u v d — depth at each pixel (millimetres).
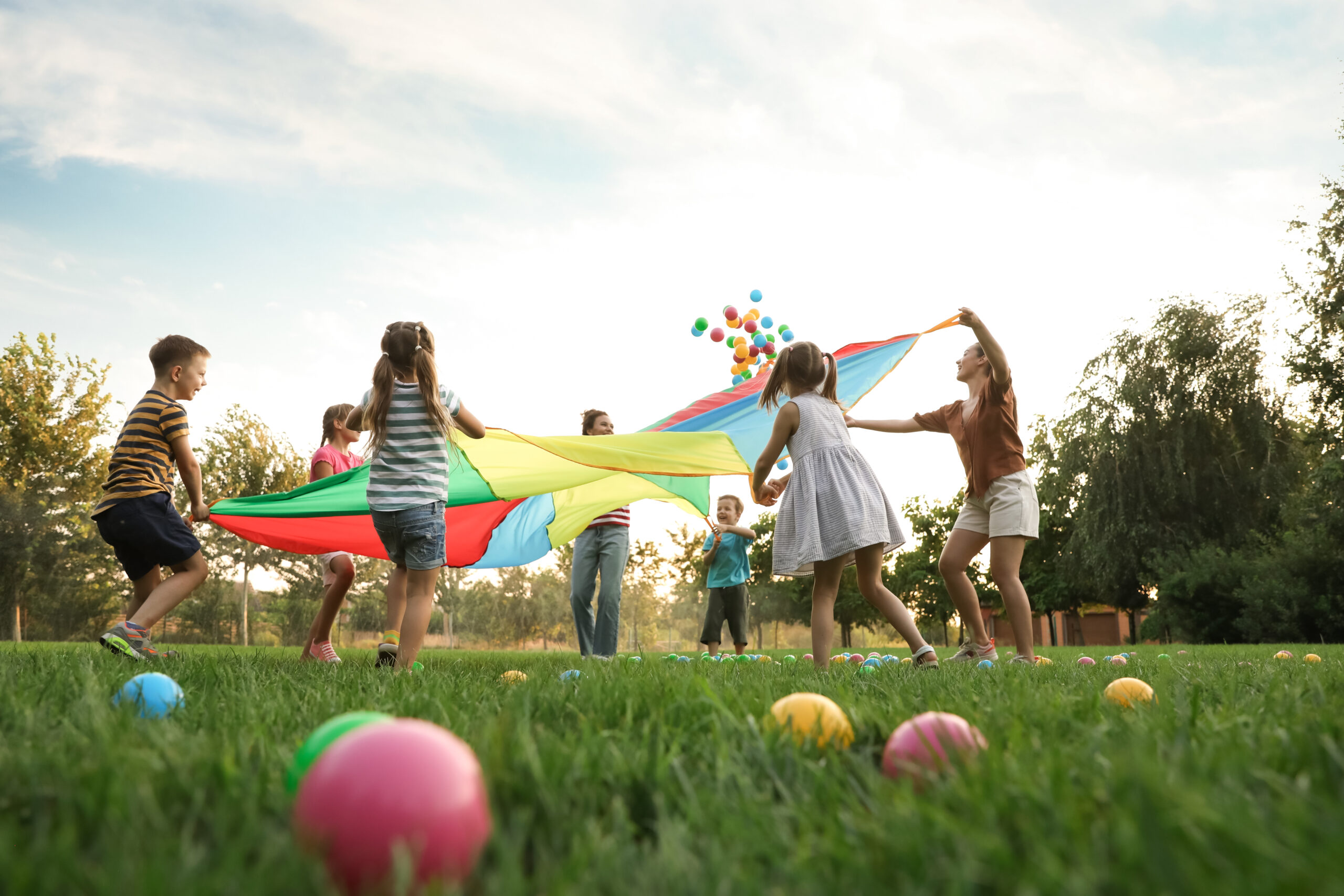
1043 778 1201
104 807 1094
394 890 825
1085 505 27016
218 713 1937
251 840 992
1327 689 2547
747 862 965
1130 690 2430
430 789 885
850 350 6566
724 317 9289
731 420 6523
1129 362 26750
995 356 4910
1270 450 24703
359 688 2695
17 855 927
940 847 960
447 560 7008
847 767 1458
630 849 995
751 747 1491
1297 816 965
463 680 3234
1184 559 24016
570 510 7000
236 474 23547
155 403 4500
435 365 4301
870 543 4238
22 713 1848
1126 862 869
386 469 4191
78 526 22969
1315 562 20547
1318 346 21531
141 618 4242
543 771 1261
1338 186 21359
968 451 5156
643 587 30438
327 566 5867
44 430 22266
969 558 5242
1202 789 1093
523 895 854
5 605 22328
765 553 31828
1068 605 32156
